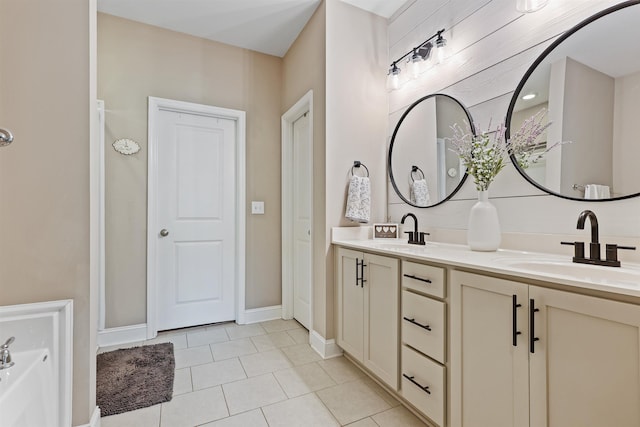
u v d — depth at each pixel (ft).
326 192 7.22
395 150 7.83
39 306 4.12
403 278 5.06
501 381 3.47
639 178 3.73
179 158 8.84
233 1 7.44
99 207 7.67
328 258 7.20
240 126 9.41
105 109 7.78
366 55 7.86
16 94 4.17
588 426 2.72
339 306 6.98
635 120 3.77
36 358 3.87
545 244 4.62
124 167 7.95
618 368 2.53
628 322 2.47
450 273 4.17
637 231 3.75
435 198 6.69
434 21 6.79
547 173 4.61
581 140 4.24
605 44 4.04
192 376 6.22
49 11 4.33
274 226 9.93
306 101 8.20
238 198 9.40
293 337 8.28
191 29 8.57
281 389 5.77
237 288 9.40
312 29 7.97
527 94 4.91
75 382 4.37
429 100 6.88
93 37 4.62
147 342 7.89
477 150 5.08
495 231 4.95
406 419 4.91
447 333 4.23
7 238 4.12
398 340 5.16
